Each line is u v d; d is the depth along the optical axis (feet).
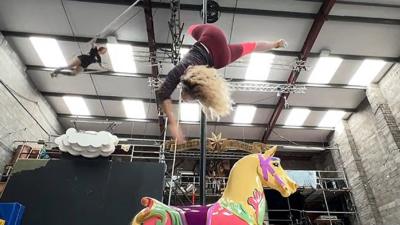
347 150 51.08
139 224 7.61
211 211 8.07
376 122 44.14
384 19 35.45
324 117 52.29
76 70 10.94
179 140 7.11
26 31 37.22
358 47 39.06
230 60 9.09
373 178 45.80
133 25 36.52
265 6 34.27
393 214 41.42
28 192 20.61
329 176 56.95
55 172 21.43
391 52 39.86
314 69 42.09
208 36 8.56
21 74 41.45
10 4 34.19
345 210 50.60
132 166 22.20
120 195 21.08
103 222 20.16
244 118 51.98
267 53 39.63
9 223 17.10
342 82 44.52
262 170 8.84
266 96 46.93
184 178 50.34
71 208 20.38
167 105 7.22
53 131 50.98
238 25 36.32
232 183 8.73
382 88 44.11
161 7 34.50
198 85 7.16
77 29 36.81
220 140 46.37
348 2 33.83
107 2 33.50
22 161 21.71
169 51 37.17
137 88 45.73
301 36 37.58
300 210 48.21
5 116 37.86
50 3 33.94
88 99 48.19
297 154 63.16
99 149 21.88
